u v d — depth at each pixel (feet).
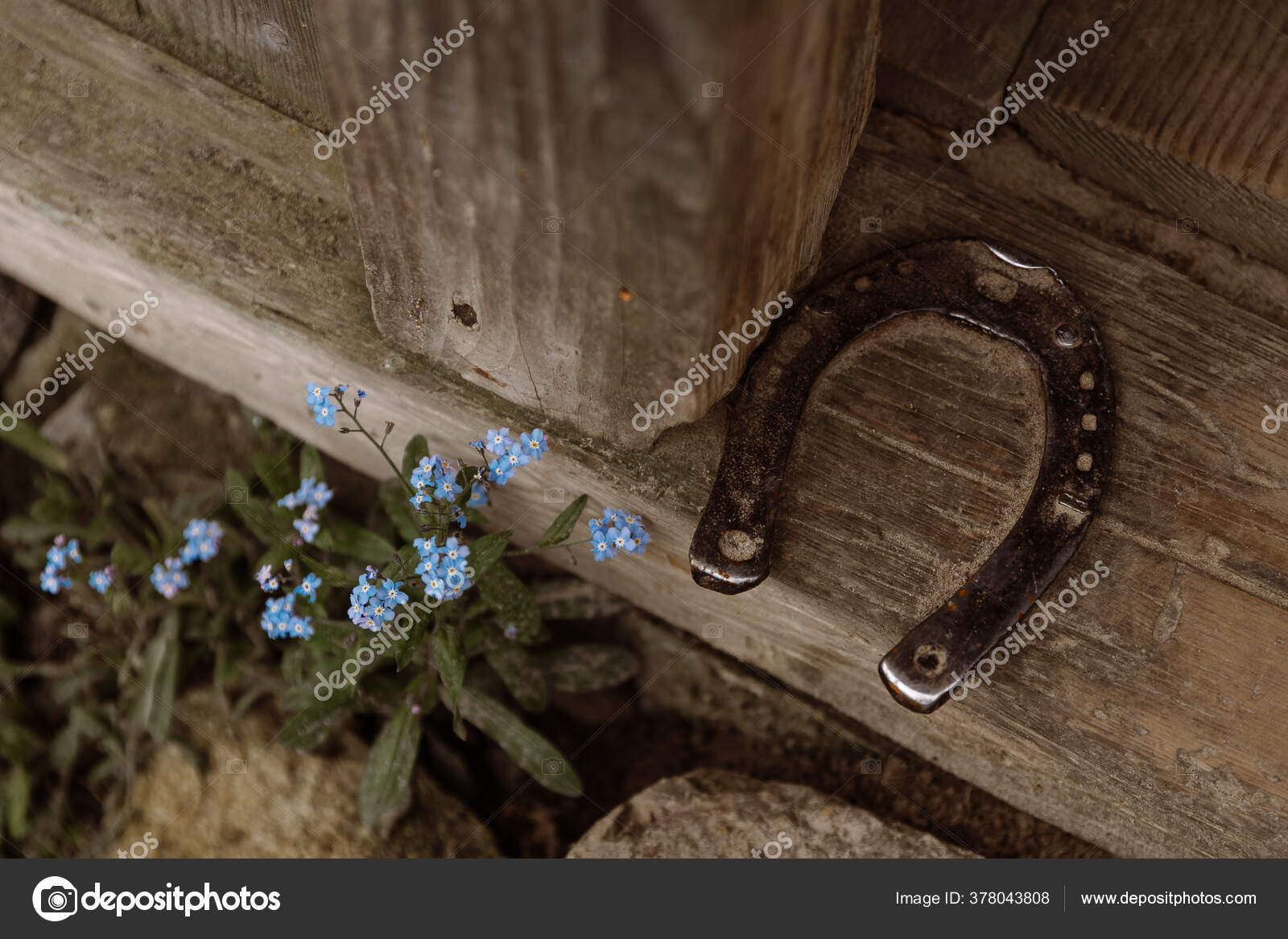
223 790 2.93
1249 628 2.52
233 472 2.84
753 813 2.84
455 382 2.63
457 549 2.54
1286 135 2.61
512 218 2.34
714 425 2.60
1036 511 2.54
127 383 3.17
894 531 2.57
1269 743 2.50
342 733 2.96
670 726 3.03
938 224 2.69
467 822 2.94
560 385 2.54
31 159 2.76
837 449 2.60
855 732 2.94
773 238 2.39
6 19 2.83
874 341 2.63
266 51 2.71
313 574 2.79
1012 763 2.72
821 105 2.32
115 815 2.97
